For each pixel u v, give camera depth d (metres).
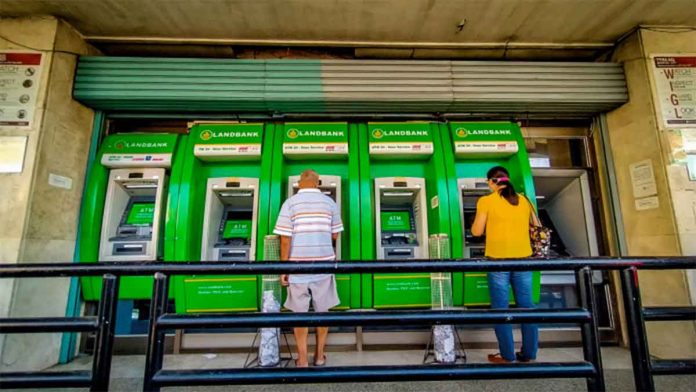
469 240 3.04
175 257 2.75
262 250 2.74
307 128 3.10
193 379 1.05
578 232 3.32
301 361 2.32
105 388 1.03
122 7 2.72
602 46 3.28
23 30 2.76
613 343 3.07
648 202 2.89
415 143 3.04
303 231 2.35
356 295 2.78
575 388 2.04
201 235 2.91
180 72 3.03
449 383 2.12
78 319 1.06
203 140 3.02
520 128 3.45
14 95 2.66
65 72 2.85
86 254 2.82
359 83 3.09
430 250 2.62
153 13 2.79
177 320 1.06
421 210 3.01
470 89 3.12
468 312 1.12
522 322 1.10
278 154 2.99
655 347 2.79
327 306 2.32
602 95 3.12
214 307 2.75
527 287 2.44
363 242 2.80
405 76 3.12
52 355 2.64
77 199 2.92
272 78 3.07
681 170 2.78
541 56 3.45
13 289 2.36
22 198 2.51
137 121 3.40
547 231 2.53
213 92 3.02
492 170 2.59
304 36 3.13
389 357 2.70
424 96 3.10
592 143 3.46
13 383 1.05
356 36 3.14
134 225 3.01
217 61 3.07
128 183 3.06
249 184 2.96
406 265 1.08
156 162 2.98
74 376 1.07
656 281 2.81
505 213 2.45
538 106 3.21
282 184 2.96
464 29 3.04
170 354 2.85
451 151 3.04
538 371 1.10
